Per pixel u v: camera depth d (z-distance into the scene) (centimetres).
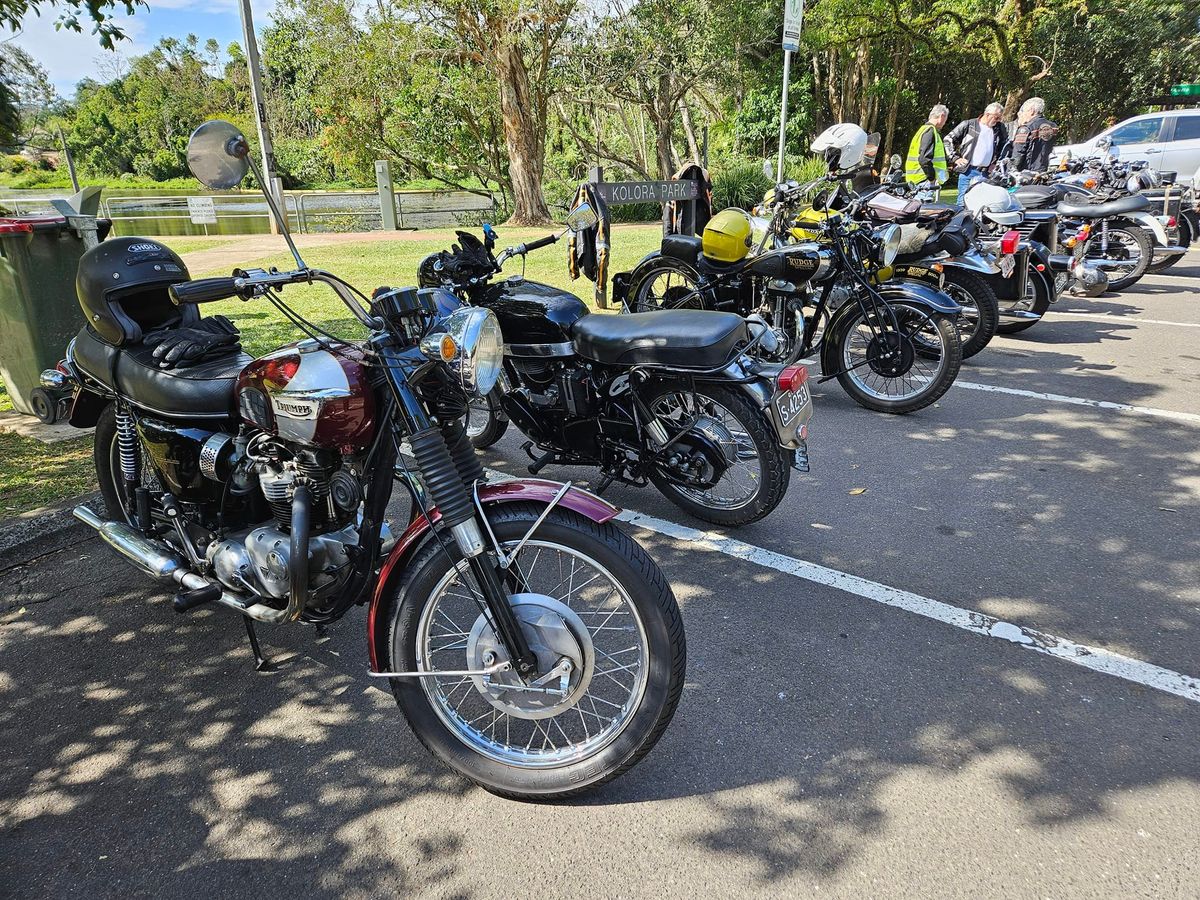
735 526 414
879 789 246
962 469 478
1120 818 233
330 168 3169
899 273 600
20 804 251
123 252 312
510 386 422
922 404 559
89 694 301
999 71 2520
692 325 374
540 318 398
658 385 391
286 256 1273
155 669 315
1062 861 220
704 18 2048
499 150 2150
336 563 258
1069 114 3036
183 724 285
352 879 222
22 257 522
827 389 634
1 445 515
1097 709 278
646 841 231
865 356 590
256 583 267
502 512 236
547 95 2008
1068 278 888
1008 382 641
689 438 389
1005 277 676
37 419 563
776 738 269
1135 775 249
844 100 2481
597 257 552
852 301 558
